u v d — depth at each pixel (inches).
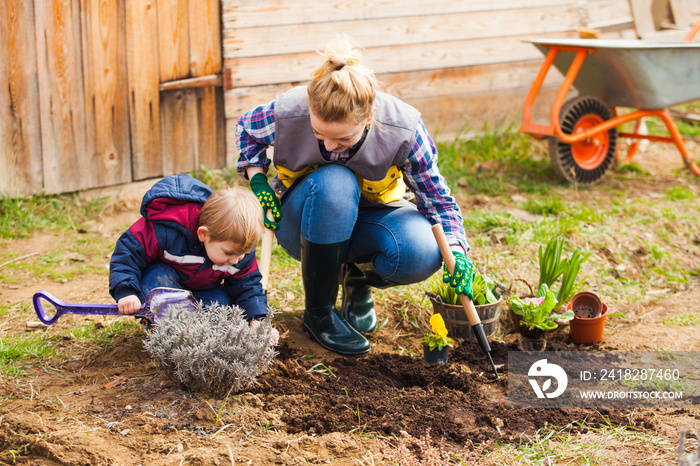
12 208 183.0
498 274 159.9
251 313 113.3
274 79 217.2
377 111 107.9
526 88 266.4
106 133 195.0
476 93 256.5
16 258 163.5
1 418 95.7
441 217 117.0
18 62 178.4
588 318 132.1
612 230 191.5
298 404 103.2
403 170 114.3
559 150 227.3
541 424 101.5
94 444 90.6
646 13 293.1
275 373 112.5
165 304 106.3
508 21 254.2
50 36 180.7
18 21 175.9
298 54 219.0
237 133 117.5
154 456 89.1
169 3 194.9
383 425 98.2
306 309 127.3
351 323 133.0
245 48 209.9
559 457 92.2
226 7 203.6
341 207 111.1
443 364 118.8
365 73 96.2
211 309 105.7
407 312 143.0
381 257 118.9
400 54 237.3
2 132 180.4
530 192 224.7
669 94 217.8
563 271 138.3
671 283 170.7
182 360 99.8
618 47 203.0
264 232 117.5
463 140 255.4
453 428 98.7
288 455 90.7
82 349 119.2
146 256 111.3
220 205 104.8
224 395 103.0
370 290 136.3
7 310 134.7
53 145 188.4
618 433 98.6
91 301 142.3
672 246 188.9
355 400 104.8
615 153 247.3
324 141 101.7
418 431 97.3
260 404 101.7
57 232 181.2
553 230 188.1
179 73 202.2
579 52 209.8
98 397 102.7
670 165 260.1
